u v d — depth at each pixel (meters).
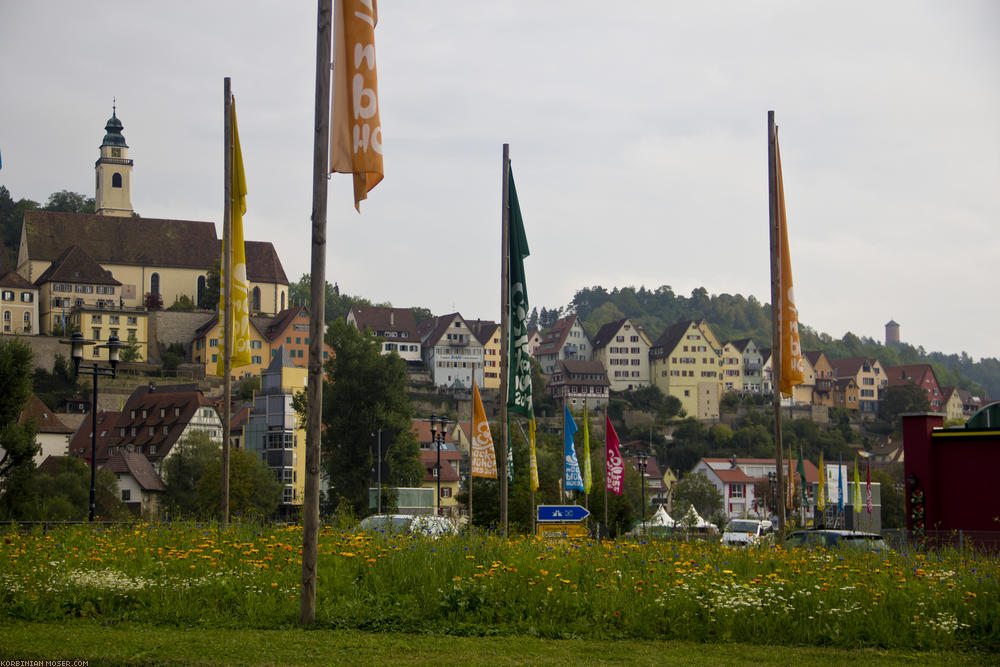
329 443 111.69
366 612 17.64
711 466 175.12
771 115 31.23
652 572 19.95
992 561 23.86
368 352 111.94
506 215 29.05
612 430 62.25
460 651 15.20
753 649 16.36
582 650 15.65
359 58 18.06
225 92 31.39
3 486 74.88
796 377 30.50
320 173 18.08
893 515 128.00
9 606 17.17
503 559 20.73
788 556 22.38
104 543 22.16
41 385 177.00
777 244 31.03
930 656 16.25
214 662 13.76
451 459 146.88
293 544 22.14
